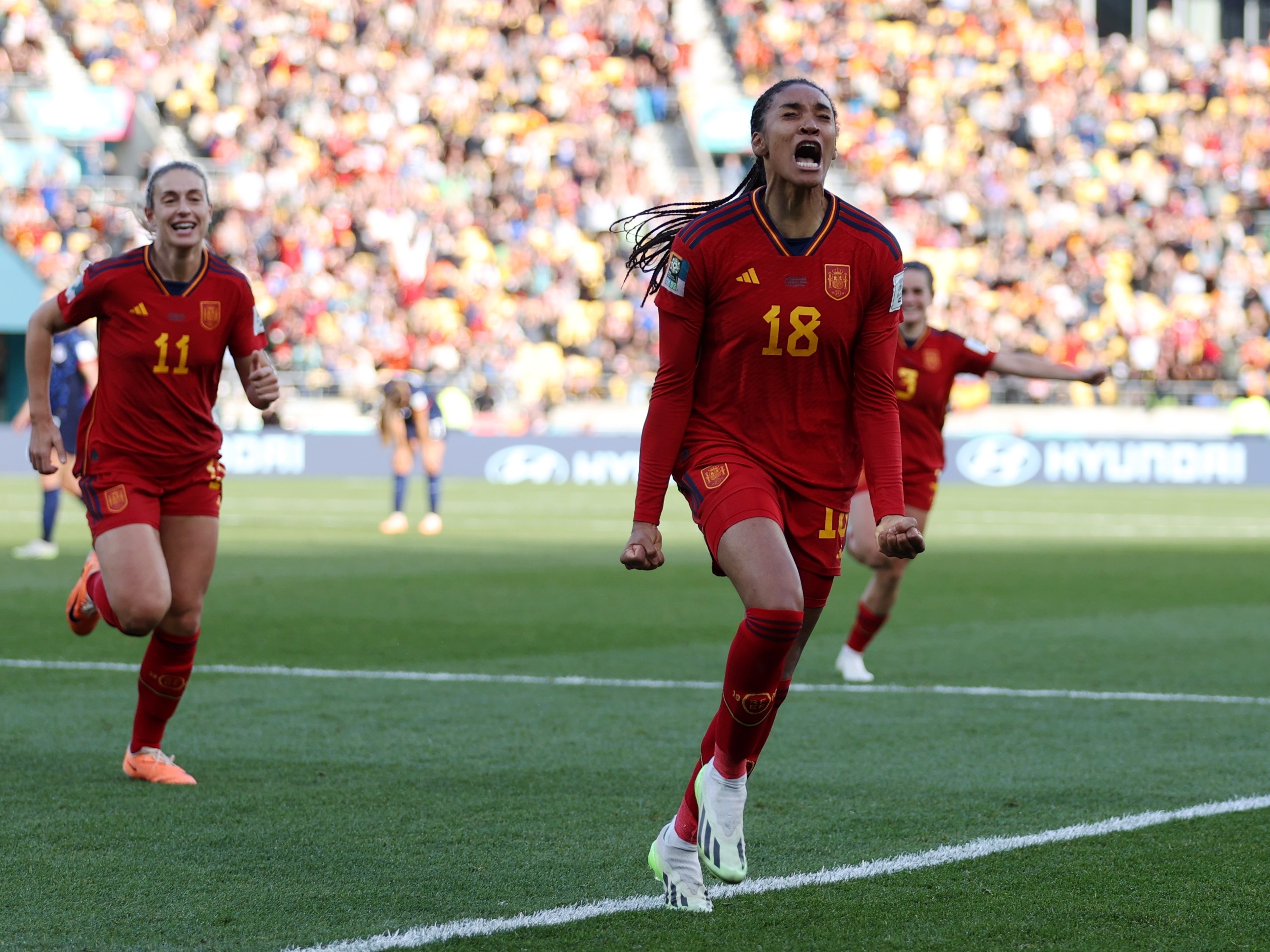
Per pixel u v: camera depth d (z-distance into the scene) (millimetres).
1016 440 67062
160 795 12086
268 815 11484
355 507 49156
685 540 38844
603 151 77125
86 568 13633
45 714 15531
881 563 17703
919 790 12445
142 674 12539
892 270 9352
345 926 8805
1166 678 18453
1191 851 10523
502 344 69438
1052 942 8523
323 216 71438
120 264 12273
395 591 26828
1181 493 61375
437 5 80000
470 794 12203
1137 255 78375
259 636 21203
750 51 83438
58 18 75438
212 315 12328
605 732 14789
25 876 9812
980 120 81938
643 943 8508
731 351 9273
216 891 9508
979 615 24703
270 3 77375
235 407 67062
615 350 71375
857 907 9211
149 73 74625
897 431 9445
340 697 16641
